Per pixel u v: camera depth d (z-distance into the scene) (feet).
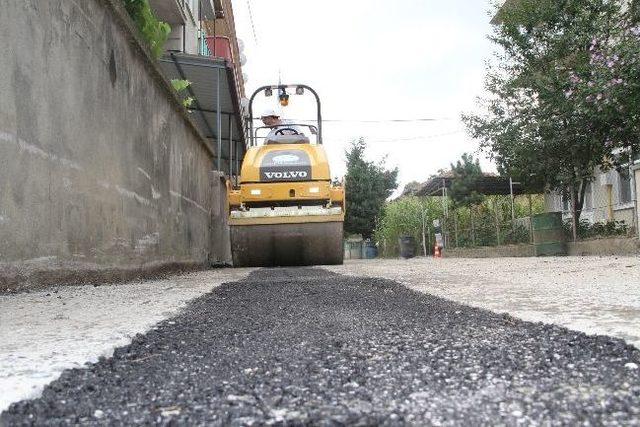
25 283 11.75
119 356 5.30
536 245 50.65
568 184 46.93
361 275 20.34
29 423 3.26
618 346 5.31
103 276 16.33
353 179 134.00
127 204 18.90
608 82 35.42
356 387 4.02
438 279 17.46
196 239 32.42
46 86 12.84
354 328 7.03
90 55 15.61
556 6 44.70
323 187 33.09
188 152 30.25
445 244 85.35
